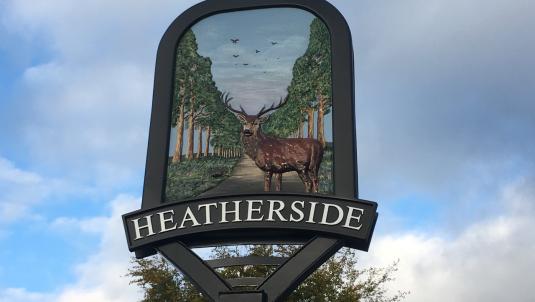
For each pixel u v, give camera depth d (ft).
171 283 80.33
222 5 53.11
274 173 47.34
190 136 49.62
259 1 52.70
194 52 52.26
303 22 51.49
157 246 44.83
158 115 50.19
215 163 48.47
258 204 44.29
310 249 42.86
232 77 50.93
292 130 48.19
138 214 45.68
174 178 48.47
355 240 42.83
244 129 48.88
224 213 44.45
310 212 43.47
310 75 49.44
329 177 46.16
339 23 49.75
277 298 41.98
